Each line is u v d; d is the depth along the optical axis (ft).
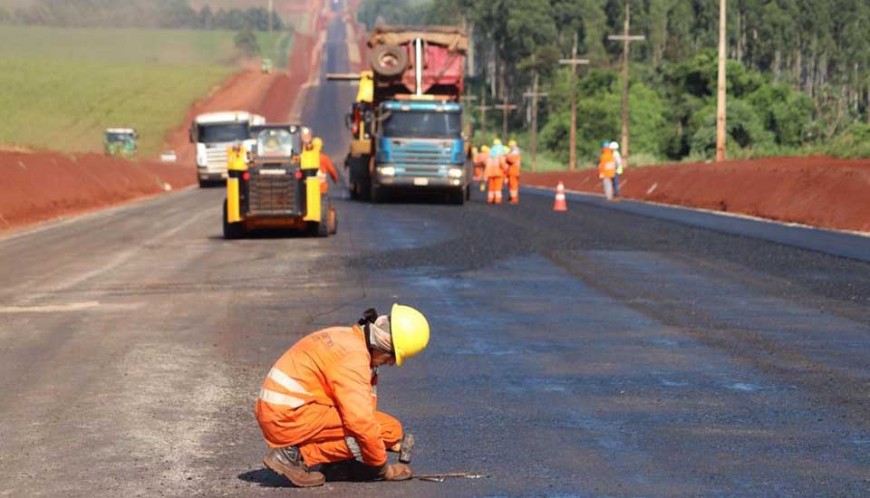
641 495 51.85
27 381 77.97
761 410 68.74
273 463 52.54
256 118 454.81
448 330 97.76
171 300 116.16
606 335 95.04
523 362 83.97
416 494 52.08
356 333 51.34
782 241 171.12
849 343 90.68
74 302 115.14
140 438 62.59
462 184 280.10
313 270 141.08
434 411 69.00
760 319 102.53
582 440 61.93
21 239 188.24
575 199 318.24
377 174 280.10
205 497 51.88
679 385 75.87
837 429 64.13
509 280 130.11
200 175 427.74
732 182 265.95
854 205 202.18
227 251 166.30
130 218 239.50
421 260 150.30
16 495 52.39
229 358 85.81
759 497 51.49
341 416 51.57
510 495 51.93
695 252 157.79
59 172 301.43
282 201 181.78
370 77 316.60
